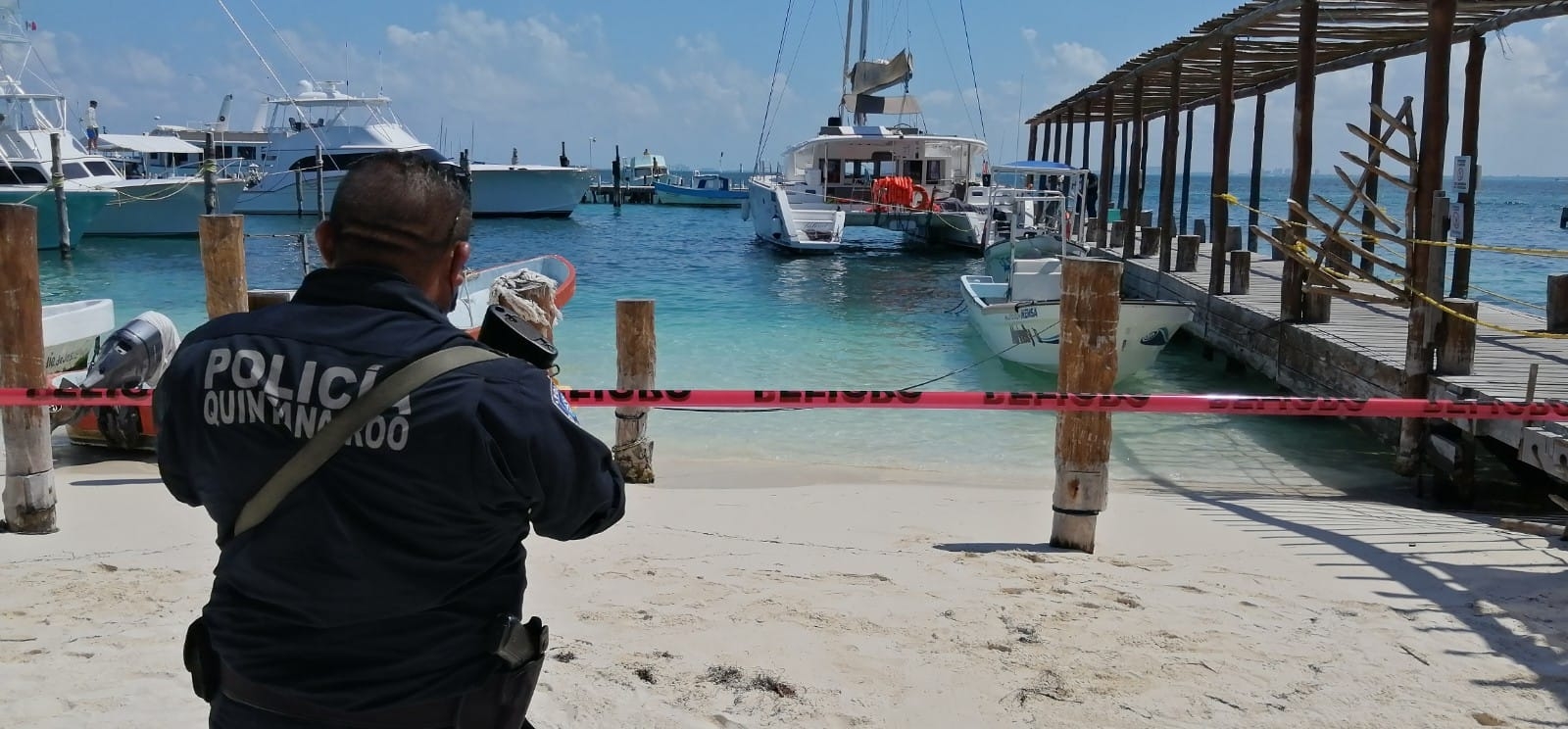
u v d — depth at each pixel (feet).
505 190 147.84
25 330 17.57
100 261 90.99
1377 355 32.22
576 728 10.55
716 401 15.96
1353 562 17.25
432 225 5.61
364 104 139.33
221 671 5.60
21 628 13.43
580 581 15.44
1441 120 28.40
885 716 11.00
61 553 17.31
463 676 5.47
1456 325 28.07
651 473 25.48
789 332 53.21
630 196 212.43
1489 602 14.90
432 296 5.78
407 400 5.16
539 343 6.21
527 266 54.70
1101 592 15.12
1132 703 11.37
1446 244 28.02
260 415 5.23
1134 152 70.69
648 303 23.91
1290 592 15.38
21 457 18.29
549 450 5.34
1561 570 16.78
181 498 5.72
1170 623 13.78
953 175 106.11
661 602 14.47
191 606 14.39
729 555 17.26
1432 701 11.53
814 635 13.17
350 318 5.38
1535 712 11.28
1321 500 25.20
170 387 5.53
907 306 63.82
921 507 22.07
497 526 5.41
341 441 5.12
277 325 5.45
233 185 111.65
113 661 12.26
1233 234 72.54
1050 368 42.50
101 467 26.17
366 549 5.16
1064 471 17.75
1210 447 31.12
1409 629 13.71
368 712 5.32
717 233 132.87
